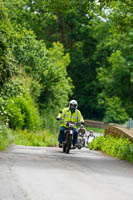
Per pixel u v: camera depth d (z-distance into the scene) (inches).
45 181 621.0
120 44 5487.2
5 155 1029.2
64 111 1451.8
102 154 1594.5
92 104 6461.6
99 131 5359.3
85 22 6333.7
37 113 2768.2
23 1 4938.5
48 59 3097.9
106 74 5689.0
